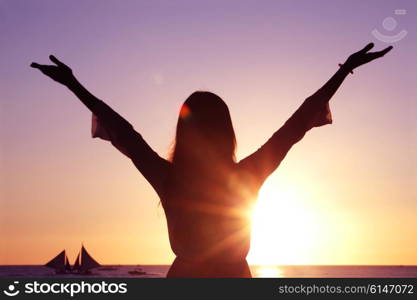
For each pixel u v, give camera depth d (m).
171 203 2.76
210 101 2.79
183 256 2.75
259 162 2.79
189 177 2.75
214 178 2.74
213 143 2.76
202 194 2.73
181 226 2.74
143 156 2.81
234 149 2.81
